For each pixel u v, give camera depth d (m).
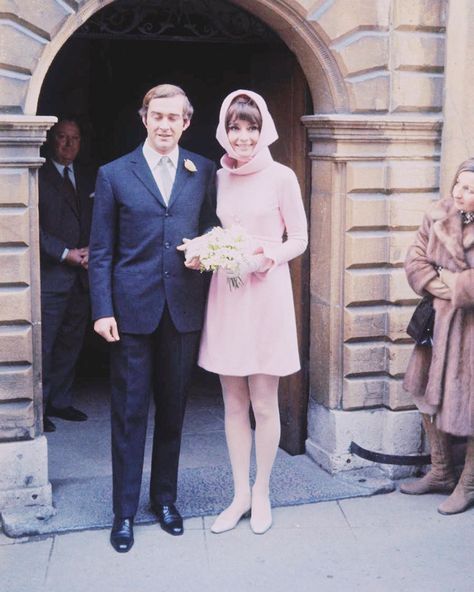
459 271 4.19
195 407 6.05
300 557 3.96
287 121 4.91
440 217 4.27
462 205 4.14
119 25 4.62
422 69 4.65
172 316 3.92
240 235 3.77
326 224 4.73
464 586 3.74
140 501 4.43
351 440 4.80
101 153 7.14
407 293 4.73
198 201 3.97
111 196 3.87
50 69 6.94
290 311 4.07
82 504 4.41
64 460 5.07
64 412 5.74
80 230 5.44
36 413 4.30
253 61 5.21
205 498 4.50
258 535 4.15
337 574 3.82
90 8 4.16
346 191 4.64
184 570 3.85
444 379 4.28
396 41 4.58
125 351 3.93
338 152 4.58
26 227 4.12
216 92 6.60
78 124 5.37
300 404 5.04
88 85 7.05
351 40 4.52
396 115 4.63
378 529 4.23
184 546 4.04
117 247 3.95
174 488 4.23
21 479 4.28
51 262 5.38
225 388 4.19
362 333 4.74
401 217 4.66
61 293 5.39
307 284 4.95
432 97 4.68
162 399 4.09
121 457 4.02
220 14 4.70
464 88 4.59
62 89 7.00
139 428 4.02
